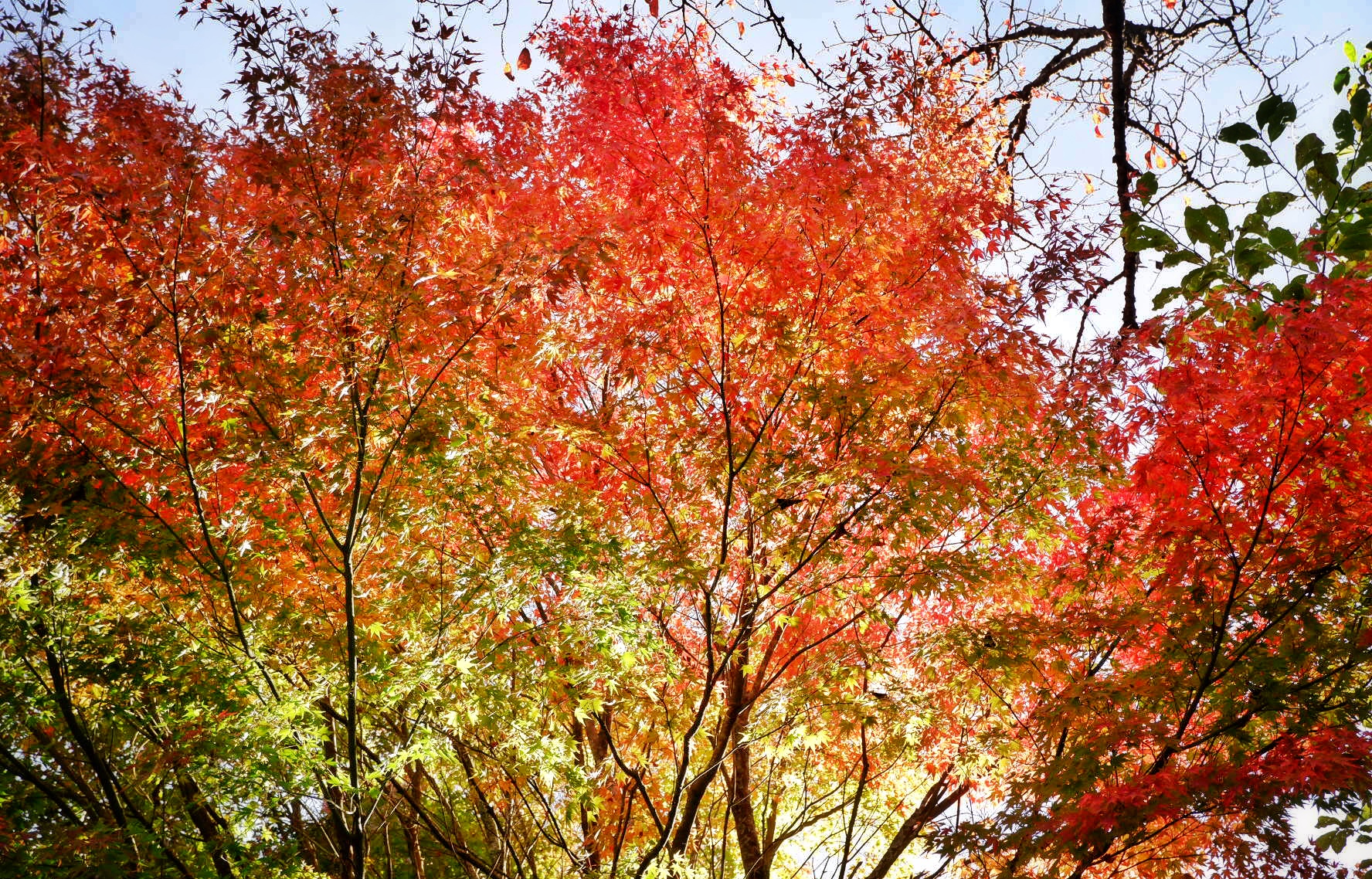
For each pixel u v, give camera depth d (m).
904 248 7.33
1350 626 5.69
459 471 7.08
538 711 7.42
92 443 6.43
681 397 7.59
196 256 5.98
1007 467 7.68
